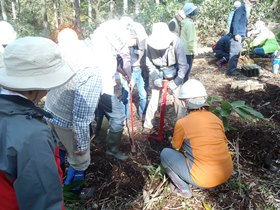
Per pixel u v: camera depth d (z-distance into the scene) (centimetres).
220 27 962
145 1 1293
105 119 334
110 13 1410
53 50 132
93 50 282
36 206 117
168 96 479
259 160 334
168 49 331
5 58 127
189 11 467
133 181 300
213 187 291
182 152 282
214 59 682
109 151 323
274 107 446
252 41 675
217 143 254
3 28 265
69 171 262
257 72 578
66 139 243
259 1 1029
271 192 286
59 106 230
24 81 125
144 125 386
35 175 115
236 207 271
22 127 116
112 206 271
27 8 1484
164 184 291
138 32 373
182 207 271
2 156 115
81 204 272
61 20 1454
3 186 121
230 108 360
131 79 367
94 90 216
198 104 265
